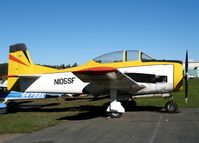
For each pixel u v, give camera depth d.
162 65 11.24
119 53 11.60
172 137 6.52
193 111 11.36
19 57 13.24
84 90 11.98
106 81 10.26
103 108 13.77
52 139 6.80
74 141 6.50
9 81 13.21
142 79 11.22
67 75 12.27
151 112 11.38
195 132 7.04
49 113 12.34
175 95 20.09
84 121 9.67
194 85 35.19
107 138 6.69
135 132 7.32
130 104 13.08
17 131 8.03
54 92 12.45
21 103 18.28
